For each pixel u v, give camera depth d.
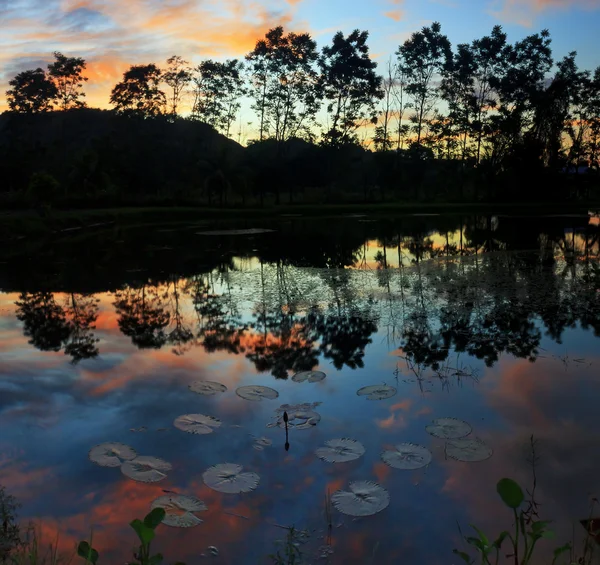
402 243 21.27
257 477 4.21
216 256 18.16
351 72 50.38
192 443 4.80
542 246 18.53
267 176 45.84
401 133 53.69
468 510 3.78
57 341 8.18
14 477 4.29
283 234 26.30
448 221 33.06
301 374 6.48
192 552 3.39
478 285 11.62
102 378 6.50
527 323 8.60
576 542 3.39
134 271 15.20
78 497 4.01
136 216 33.78
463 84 50.88
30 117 61.31
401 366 6.76
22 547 3.40
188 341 8.12
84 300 11.34
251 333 8.49
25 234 25.06
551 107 46.75
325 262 16.19
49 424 5.24
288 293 11.43
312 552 3.37
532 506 3.80
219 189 40.84
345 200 49.34
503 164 47.66
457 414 5.32
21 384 6.30
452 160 51.69
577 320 8.72
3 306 10.79
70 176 38.81
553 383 6.09
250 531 3.59
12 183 40.72
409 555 3.34
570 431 4.92
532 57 48.22
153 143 51.97
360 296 10.86
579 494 3.93
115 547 3.44
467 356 7.09
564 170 52.06
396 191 52.06
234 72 54.38
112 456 4.55
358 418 5.26
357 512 3.75
